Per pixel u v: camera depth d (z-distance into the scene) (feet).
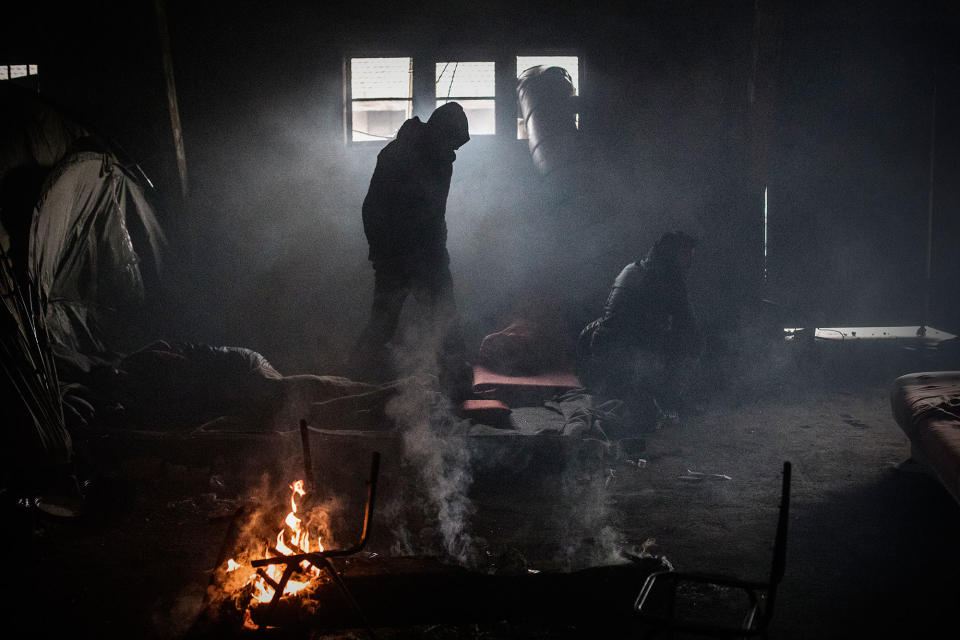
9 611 13.01
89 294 27.68
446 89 35.24
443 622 11.47
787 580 14.03
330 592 11.14
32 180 24.31
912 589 13.61
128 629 12.39
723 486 19.62
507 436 20.57
